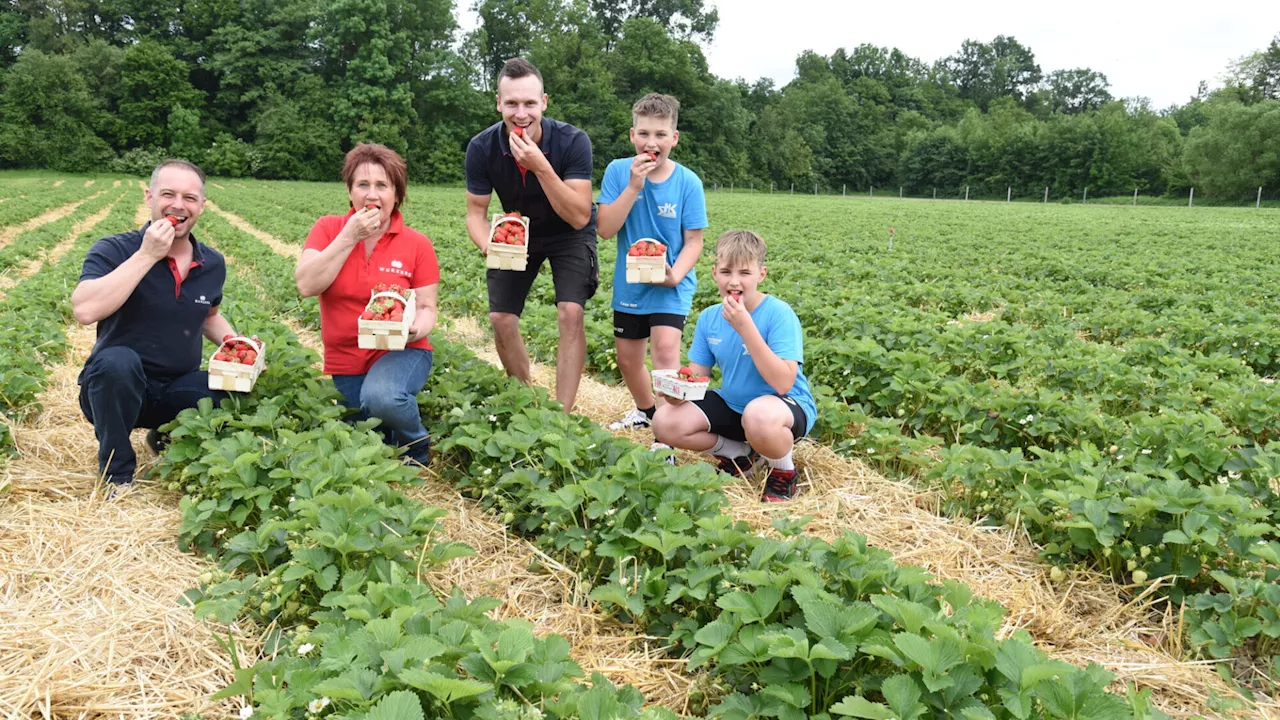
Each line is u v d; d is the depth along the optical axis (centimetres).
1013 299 1131
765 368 452
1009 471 439
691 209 552
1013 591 371
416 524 346
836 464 519
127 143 6425
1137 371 651
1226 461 449
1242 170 6069
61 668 279
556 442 414
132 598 329
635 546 345
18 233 2005
